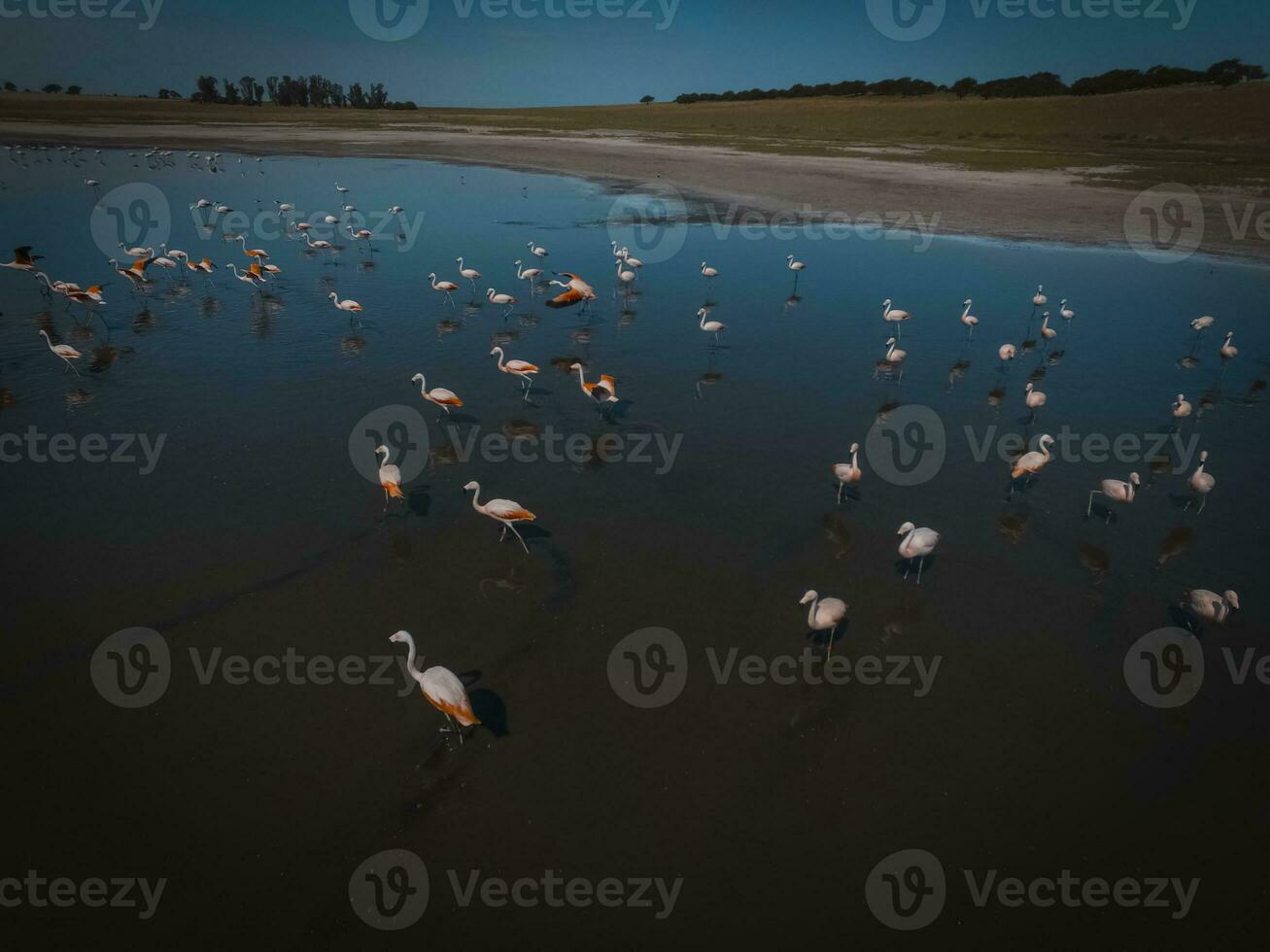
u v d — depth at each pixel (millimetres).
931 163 53469
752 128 86688
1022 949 6750
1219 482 14203
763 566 11953
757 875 7375
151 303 24797
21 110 105188
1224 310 23703
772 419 17016
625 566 11977
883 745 8766
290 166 61625
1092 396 18031
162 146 72375
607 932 6879
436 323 23141
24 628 10516
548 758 8602
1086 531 12727
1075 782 8305
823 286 27375
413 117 124562
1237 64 80688
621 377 19250
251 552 12234
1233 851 7574
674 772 8438
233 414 16953
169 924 6934
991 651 10172
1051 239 33125
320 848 7617
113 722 9008
